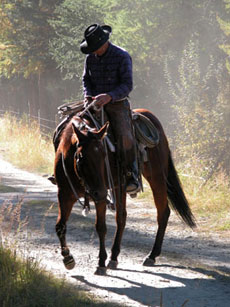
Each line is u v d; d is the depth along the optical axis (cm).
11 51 3741
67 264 923
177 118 2069
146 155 1035
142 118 1052
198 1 2269
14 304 739
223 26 1884
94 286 862
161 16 2331
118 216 966
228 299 816
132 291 844
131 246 1148
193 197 1566
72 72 3070
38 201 1612
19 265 860
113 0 2431
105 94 919
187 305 786
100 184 838
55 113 3912
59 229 913
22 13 3500
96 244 1159
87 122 932
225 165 1778
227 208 1476
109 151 937
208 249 1137
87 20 2806
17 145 2756
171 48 2417
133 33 2358
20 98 4903
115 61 957
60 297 764
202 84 1925
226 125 1827
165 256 1072
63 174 914
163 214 1065
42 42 3650
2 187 1892
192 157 1814
